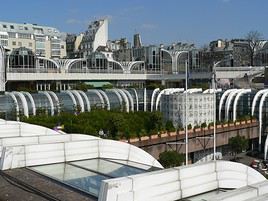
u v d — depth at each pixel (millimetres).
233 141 50125
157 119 48875
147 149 42188
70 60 95438
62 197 10672
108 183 9336
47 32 140000
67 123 44719
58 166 15250
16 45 129125
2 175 13570
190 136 46031
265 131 56688
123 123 46094
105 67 99000
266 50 122438
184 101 48188
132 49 121812
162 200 10273
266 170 43500
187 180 10875
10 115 47469
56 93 57375
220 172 11734
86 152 16812
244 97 59000
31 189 11594
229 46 134250
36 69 84312
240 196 8867
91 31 146875
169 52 113875
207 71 102375
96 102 60125
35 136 18250
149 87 87500
